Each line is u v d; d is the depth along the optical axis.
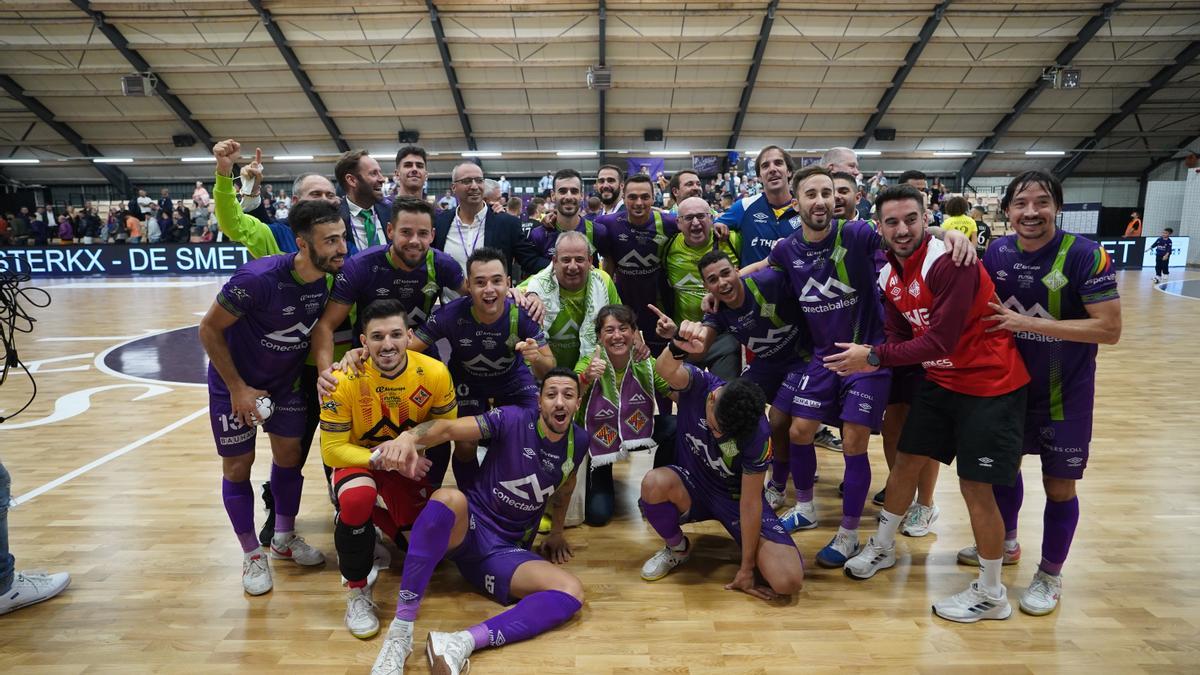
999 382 2.63
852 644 2.55
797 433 3.36
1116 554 3.22
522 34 16.45
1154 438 4.85
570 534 3.58
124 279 16.50
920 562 3.21
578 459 3.05
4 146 20.03
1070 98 18.91
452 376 3.53
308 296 2.94
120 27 15.99
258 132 19.70
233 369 2.79
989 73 17.88
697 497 3.12
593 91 18.31
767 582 3.00
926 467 3.42
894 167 21.62
